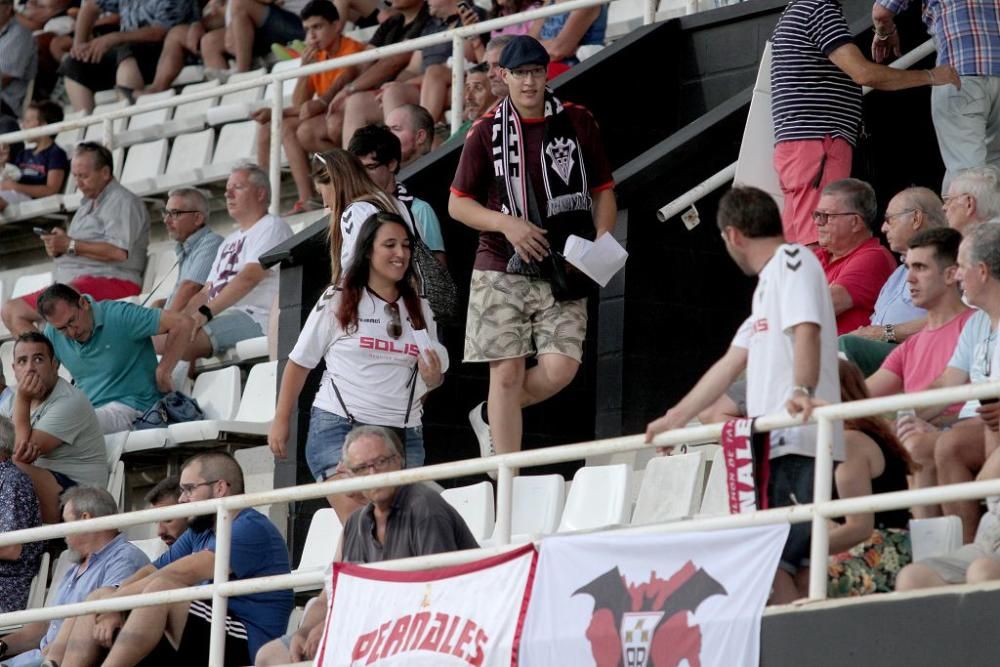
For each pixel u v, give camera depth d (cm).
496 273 3259
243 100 5541
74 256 4681
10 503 3688
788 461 2436
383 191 3164
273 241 4238
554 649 2534
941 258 2891
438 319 3312
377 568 2733
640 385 3547
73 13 6341
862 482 2452
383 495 2766
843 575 2477
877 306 3195
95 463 3891
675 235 3597
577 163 3272
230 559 3070
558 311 3250
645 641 2458
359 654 2717
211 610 3047
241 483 3250
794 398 2353
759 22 3916
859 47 3725
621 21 4741
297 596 3538
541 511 3212
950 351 2869
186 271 4381
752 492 2408
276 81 4562
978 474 2611
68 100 6138
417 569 2692
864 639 2295
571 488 3206
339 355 3077
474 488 3278
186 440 3884
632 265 3559
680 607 2439
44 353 3847
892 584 2502
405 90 4575
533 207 3247
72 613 3023
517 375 3259
